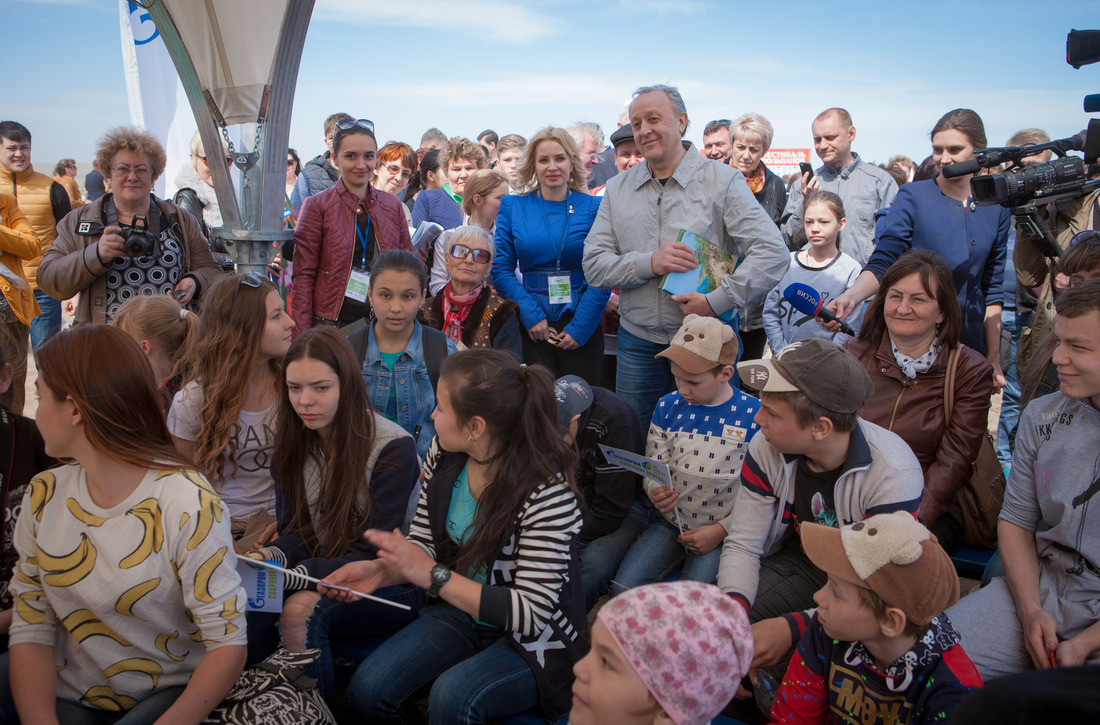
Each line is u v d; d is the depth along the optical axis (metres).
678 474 2.99
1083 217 3.82
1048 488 2.28
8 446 2.27
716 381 2.90
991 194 3.14
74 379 1.83
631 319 3.94
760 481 2.55
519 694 2.17
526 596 2.08
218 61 3.70
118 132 3.96
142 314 3.17
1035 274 3.93
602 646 1.37
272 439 2.82
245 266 3.98
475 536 2.14
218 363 2.73
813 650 1.97
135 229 3.88
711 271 3.63
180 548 1.88
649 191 3.85
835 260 4.70
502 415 2.13
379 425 2.66
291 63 3.76
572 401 2.90
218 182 3.90
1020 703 0.91
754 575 2.51
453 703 2.08
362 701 2.25
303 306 4.45
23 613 1.97
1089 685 0.90
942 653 1.78
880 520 1.73
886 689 1.81
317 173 7.16
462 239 4.16
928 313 2.80
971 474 2.90
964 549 3.04
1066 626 2.22
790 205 6.32
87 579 1.88
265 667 2.09
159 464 1.91
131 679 1.96
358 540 2.59
